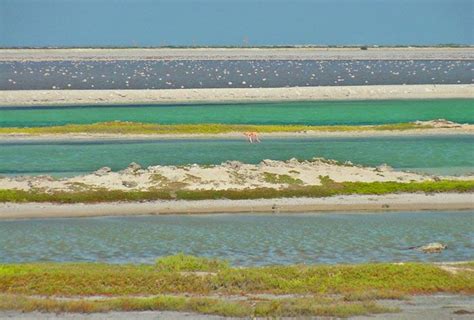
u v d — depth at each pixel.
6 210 181.50
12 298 108.19
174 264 129.88
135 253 148.88
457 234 165.00
